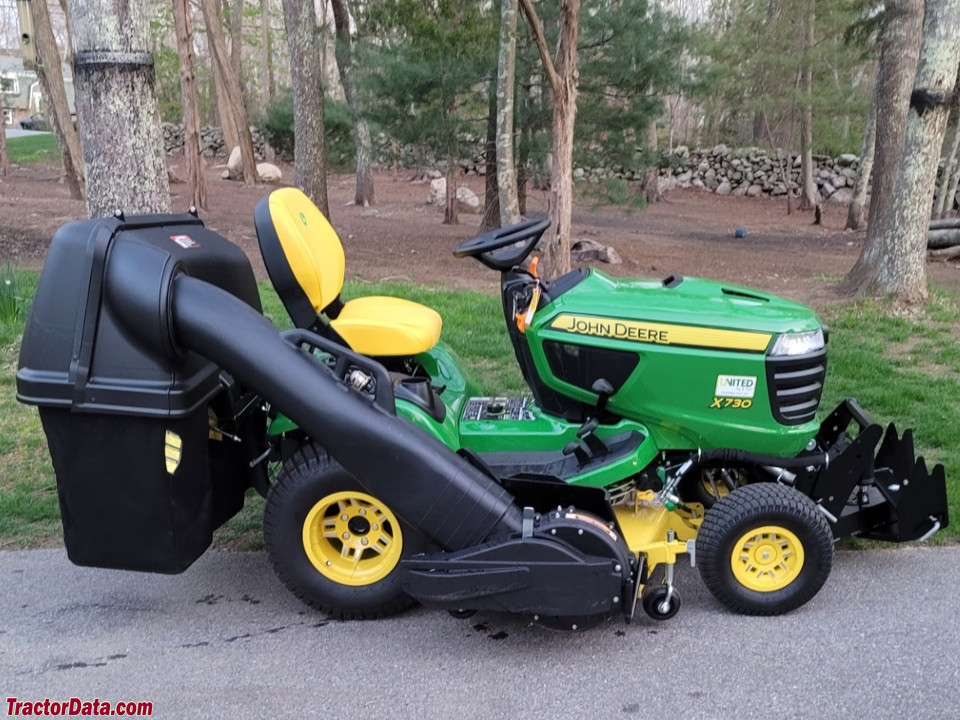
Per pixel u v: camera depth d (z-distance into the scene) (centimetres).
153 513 314
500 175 848
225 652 318
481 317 805
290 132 2177
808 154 2298
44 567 384
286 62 4506
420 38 1128
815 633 327
